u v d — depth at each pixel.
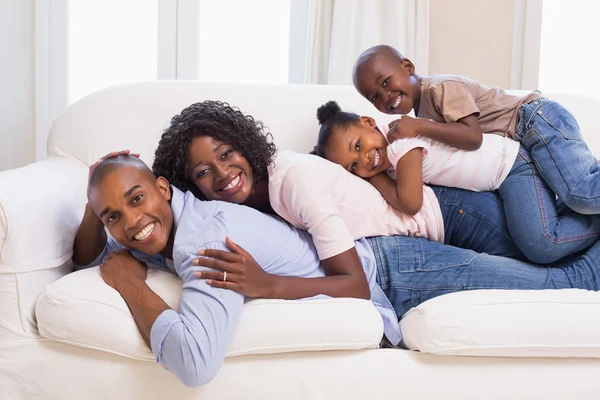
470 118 1.55
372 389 1.17
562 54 2.54
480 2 2.43
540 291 1.26
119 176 1.22
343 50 2.34
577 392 1.20
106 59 2.45
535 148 1.54
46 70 2.40
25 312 1.21
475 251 1.59
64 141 1.77
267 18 2.49
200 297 1.12
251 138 1.42
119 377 1.15
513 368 1.20
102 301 1.16
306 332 1.16
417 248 1.44
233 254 1.17
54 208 1.35
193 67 2.45
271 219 1.35
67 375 1.16
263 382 1.16
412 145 1.49
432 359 1.20
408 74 1.64
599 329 1.19
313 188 1.34
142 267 1.27
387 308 1.36
